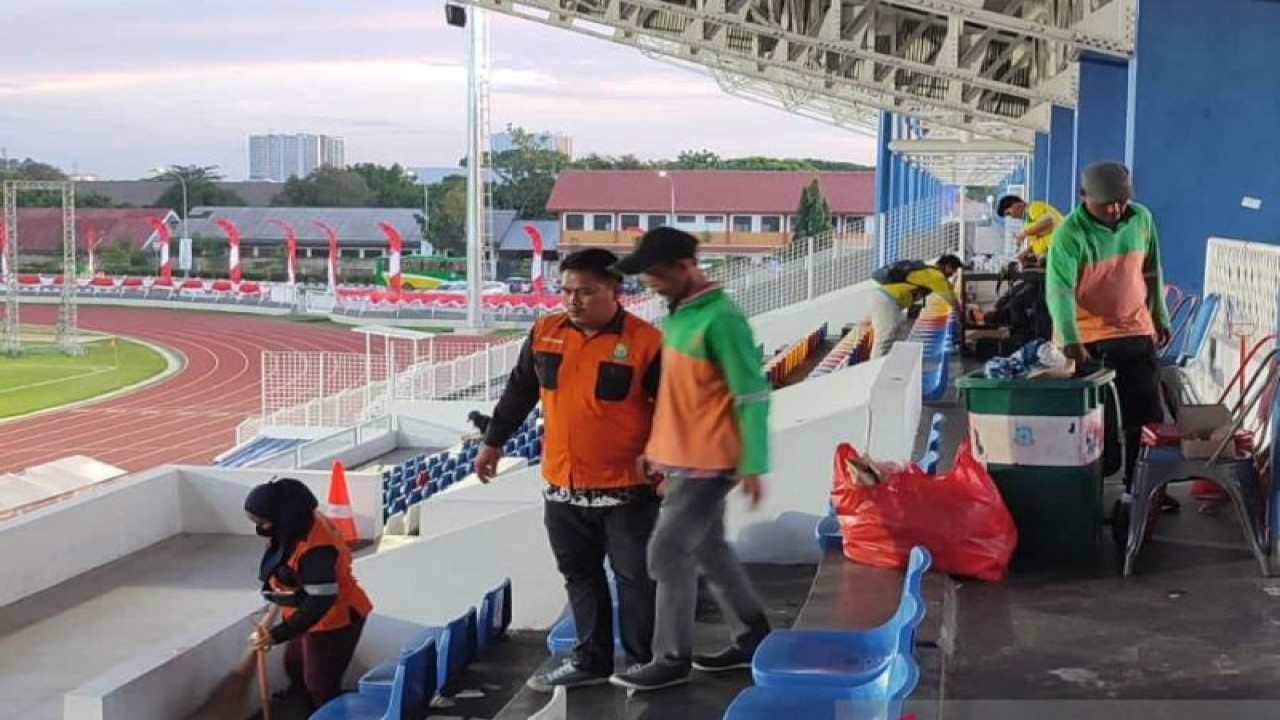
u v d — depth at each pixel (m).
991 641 4.80
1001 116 19.69
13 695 9.83
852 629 5.07
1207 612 5.03
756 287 27.34
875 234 28.47
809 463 7.94
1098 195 6.06
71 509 13.19
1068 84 14.91
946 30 16.23
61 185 59.25
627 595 5.38
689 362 4.78
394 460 22.45
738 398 4.73
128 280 83.44
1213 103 9.71
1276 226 9.71
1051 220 12.20
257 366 53.72
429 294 68.00
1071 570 5.68
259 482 14.88
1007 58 16.05
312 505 7.43
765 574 7.70
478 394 25.92
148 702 7.05
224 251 99.31
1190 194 9.78
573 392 5.14
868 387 8.98
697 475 4.87
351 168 127.94
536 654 8.03
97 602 12.35
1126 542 5.96
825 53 19.30
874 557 5.91
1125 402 6.44
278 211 103.06
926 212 29.38
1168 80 9.75
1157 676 4.38
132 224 104.62
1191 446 5.54
